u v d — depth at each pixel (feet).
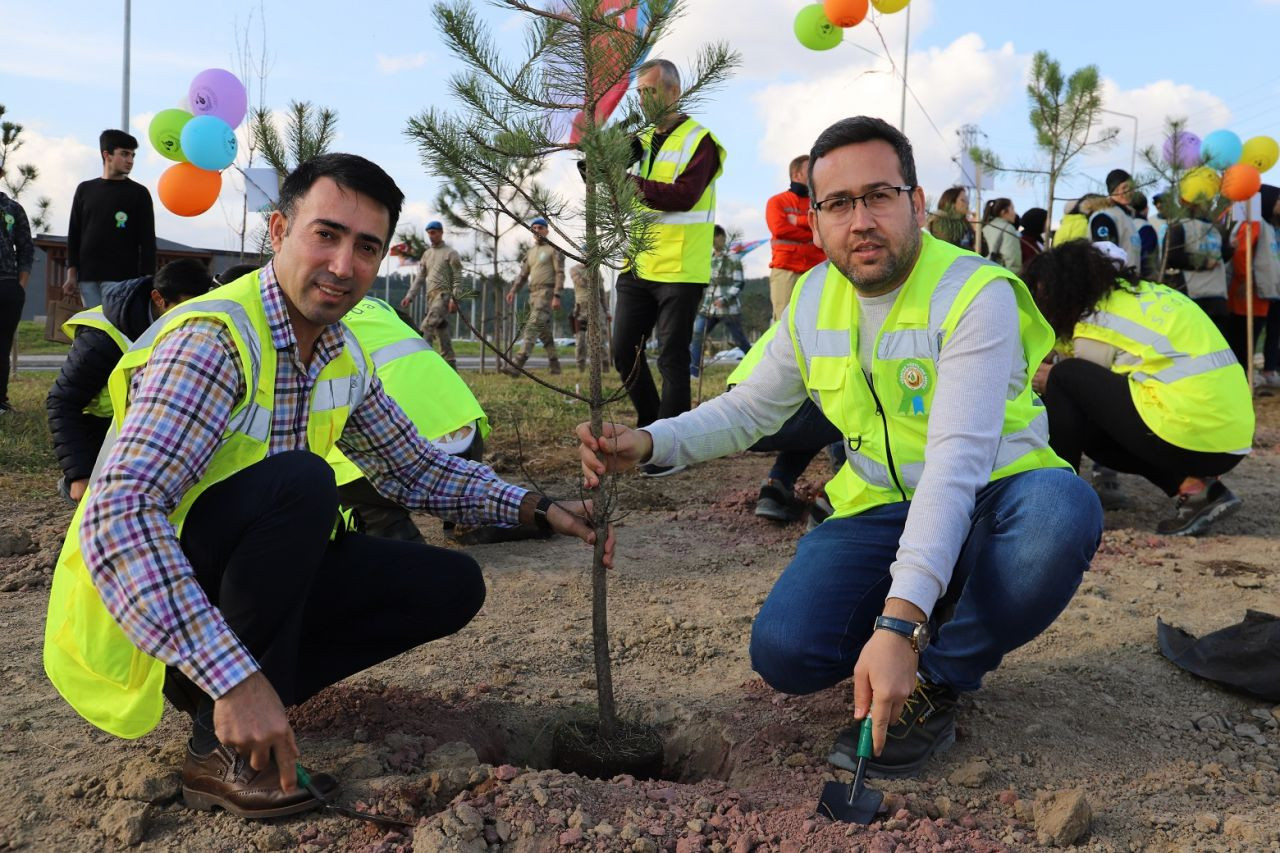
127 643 6.91
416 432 8.68
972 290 7.87
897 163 7.79
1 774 7.85
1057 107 22.27
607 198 7.63
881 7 22.00
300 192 7.04
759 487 18.72
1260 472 21.01
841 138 7.80
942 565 7.02
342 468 12.89
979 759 8.46
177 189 18.92
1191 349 14.67
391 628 8.41
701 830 7.03
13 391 26.99
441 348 38.14
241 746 6.29
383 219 7.17
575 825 6.87
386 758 7.97
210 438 6.69
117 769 7.82
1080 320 15.51
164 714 9.02
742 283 34.47
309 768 7.77
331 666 8.49
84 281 23.75
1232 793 8.05
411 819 7.04
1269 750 8.90
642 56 8.01
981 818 7.47
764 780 8.21
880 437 8.54
